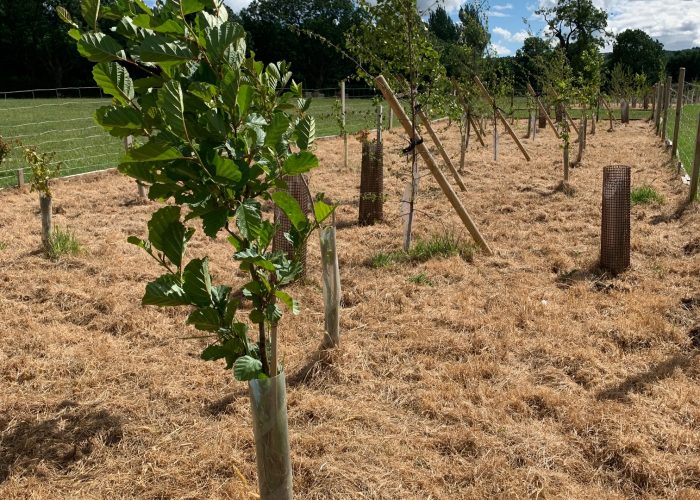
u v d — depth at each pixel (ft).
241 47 6.41
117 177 40.65
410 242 23.67
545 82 55.83
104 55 5.90
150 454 11.10
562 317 16.49
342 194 34.50
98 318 17.34
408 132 21.80
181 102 5.70
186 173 6.28
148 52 5.77
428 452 10.97
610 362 14.10
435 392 12.92
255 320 7.32
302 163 6.75
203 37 6.05
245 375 6.69
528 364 14.23
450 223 27.14
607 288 18.69
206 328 7.00
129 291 19.33
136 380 13.99
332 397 13.06
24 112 110.32
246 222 6.34
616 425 11.43
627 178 19.30
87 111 112.68
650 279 19.01
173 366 14.58
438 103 30.50
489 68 46.93
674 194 30.48
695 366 13.75
